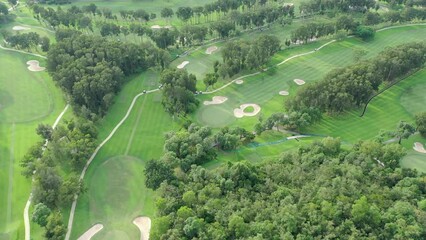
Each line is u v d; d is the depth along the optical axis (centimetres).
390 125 12419
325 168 9294
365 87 12656
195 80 13812
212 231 7719
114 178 10388
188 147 10575
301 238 7369
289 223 7638
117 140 11844
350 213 7888
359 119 12712
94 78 12962
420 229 7512
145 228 8988
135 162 10962
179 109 12862
